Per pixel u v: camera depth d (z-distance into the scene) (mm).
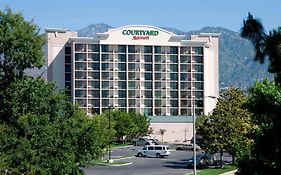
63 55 139250
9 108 28594
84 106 131750
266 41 11031
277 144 13703
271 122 13891
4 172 27062
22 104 28703
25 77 29125
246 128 52312
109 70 133625
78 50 132750
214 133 55531
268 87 13953
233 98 56406
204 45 137625
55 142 28797
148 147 75438
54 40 139000
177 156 77250
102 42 133375
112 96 133250
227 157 75500
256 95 14047
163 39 136375
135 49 135000
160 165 61781
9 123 28672
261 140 14141
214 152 55781
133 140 109812
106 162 64062
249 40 11133
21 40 27406
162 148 74750
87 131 31031
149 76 135750
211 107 139625
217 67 146375
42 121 28750
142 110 134750
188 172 52406
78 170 30266
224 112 55625
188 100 136875
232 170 51938
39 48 28266
